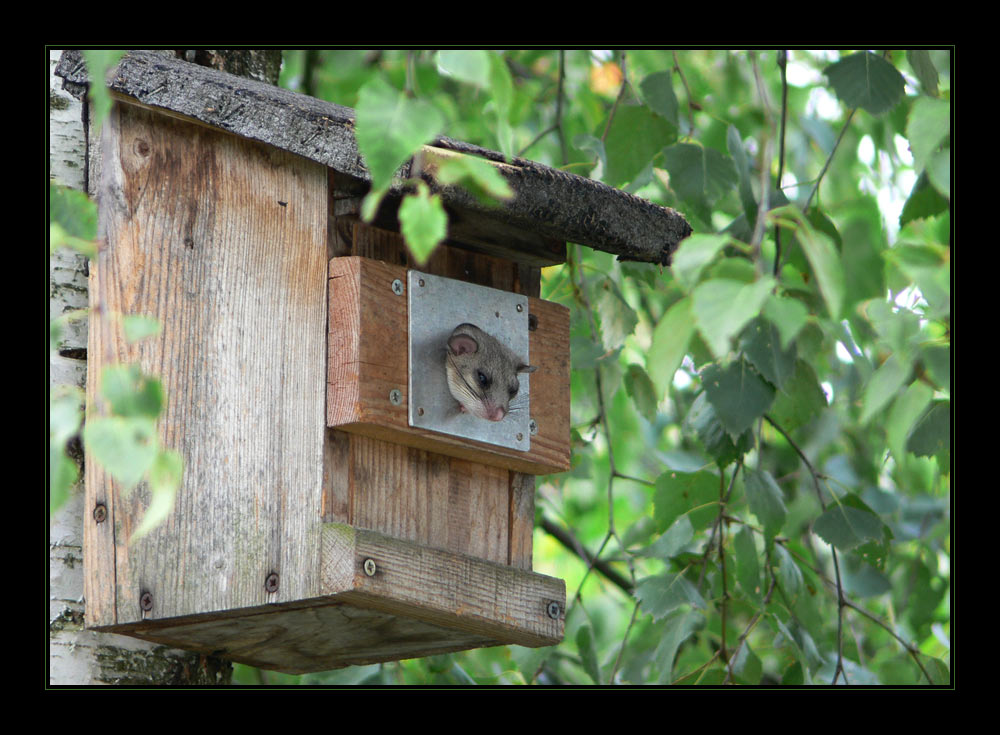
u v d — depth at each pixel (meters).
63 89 9.91
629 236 9.31
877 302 6.60
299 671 10.55
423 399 8.73
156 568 8.70
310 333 8.60
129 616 8.73
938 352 6.59
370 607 8.44
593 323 12.85
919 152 6.66
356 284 8.51
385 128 5.70
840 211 15.13
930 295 6.34
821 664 12.07
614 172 12.73
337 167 8.47
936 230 10.33
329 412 8.48
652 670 12.95
